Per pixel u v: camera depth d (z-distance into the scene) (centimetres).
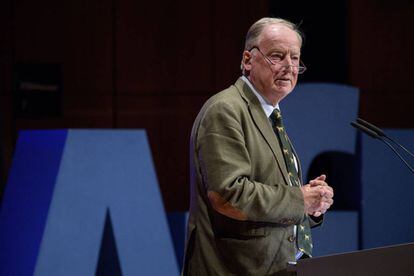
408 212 1220
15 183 984
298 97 1158
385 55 1492
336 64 1477
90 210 952
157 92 1405
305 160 1157
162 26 1410
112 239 978
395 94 1495
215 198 594
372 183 1205
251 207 586
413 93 1502
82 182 951
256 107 630
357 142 1209
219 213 611
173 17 1416
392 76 1495
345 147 1191
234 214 591
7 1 1332
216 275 607
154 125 1400
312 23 1467
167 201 1399
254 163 611
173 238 1113
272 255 605
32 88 1337
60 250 927
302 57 1460
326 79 1474
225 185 587
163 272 991
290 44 636
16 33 1334
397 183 1215
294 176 634
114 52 1384
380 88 1490
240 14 1447
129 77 1390
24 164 980
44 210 937
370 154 1205
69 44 1359
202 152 607
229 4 1442
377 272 557
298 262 579
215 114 611
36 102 1338
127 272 970
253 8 1452
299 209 597
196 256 621
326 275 568
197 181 626
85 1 1370
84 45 1368
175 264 1000
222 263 611
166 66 1410
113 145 977
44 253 915
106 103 1376
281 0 1462
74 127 1355
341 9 1475
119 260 967
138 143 995
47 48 1348
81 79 1364
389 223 1209
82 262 941
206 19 1432
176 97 1412
